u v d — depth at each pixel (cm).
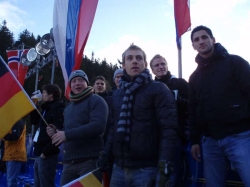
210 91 273
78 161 351
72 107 371
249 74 260
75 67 539
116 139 276
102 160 298
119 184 280
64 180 360
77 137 327
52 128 345
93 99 358
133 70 285
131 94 273
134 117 268
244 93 263
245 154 253
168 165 244
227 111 262
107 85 581
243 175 253
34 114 490
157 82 276
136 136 263
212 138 274
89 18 545
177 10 533
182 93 365
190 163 332
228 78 266
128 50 291
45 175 430
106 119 350
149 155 262
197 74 291
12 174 604
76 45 547
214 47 283
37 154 448
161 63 387
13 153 600
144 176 262
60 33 582
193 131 300
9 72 325
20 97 319
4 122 311
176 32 533
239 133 258
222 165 274
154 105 267
